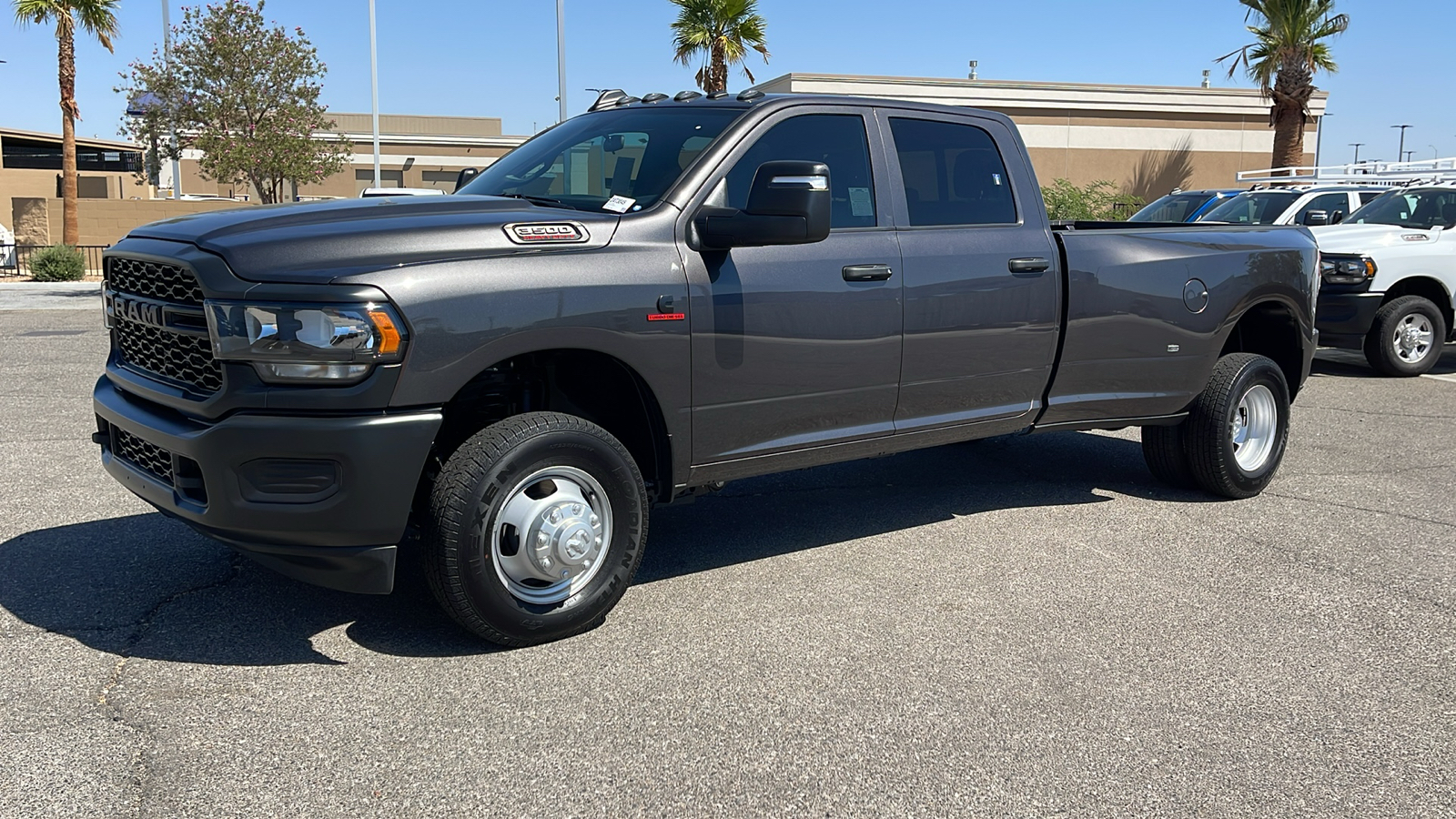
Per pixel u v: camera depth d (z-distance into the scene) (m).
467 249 3.67
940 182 4.99
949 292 4.83
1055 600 4.46
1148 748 3.24
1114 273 5.41
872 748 3.21
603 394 4.34
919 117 4.95
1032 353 5.19
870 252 4.61
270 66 24.66
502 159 5.14
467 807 2.86
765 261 4.31
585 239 3.91
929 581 4.68
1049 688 3.63
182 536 5.04
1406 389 10.21
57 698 3.41
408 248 3.59
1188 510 5.88
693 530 5.43
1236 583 4.69
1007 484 6.41
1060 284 5.25
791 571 4.78
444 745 3.18
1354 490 6.33
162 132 26.08
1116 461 7.04
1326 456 7.25
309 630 4.00
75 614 4.09
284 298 3.41
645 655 3.85
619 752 3.17
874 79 30.64
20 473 6.17
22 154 46.50
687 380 4.13
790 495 6.11
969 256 4.91
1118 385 5.56
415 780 2.99
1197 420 5.90
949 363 4.90
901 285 4.67
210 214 4.03
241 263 3.48
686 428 4.20
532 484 3.80
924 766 3.12
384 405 3.47
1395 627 4.22
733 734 3.28
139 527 5.16
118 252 4.02
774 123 4.47
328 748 3.15
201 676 3.60
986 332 4.99
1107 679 3.71
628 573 4.07
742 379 4.28
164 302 3.75
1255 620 4.28
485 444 3.67
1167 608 4.39
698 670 3.73
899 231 4.75
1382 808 2.94
